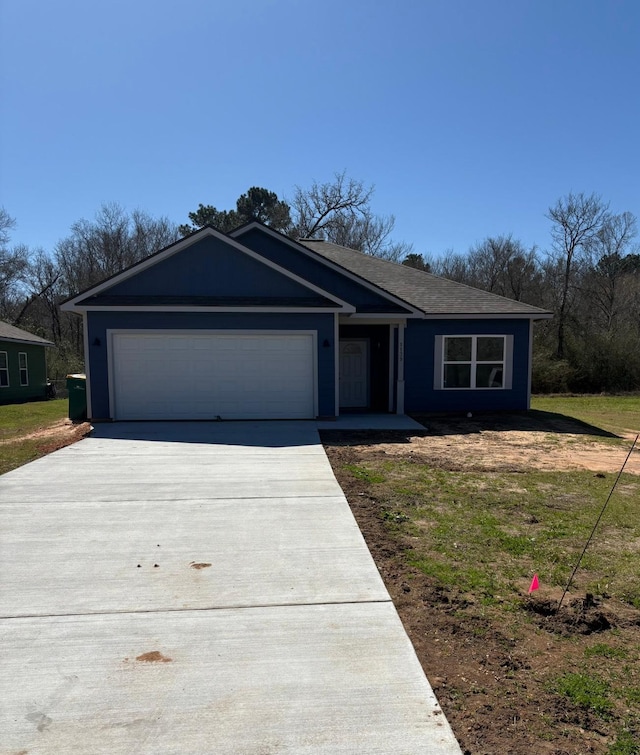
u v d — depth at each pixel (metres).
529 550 4.43
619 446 9.57
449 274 39.31
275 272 11.69
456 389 13.74
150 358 11.32
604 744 2.26
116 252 37.47
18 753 2.19
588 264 30.31
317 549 4.42
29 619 3.29
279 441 9.34
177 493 6.07
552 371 24.64
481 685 2.66
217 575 3.92
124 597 3.58
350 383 14.55
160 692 2.60
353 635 3.12
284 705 2.51
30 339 24.06
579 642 3.07
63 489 6.23
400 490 6.24
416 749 2.23
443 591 3.68
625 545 4.58
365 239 36.97
